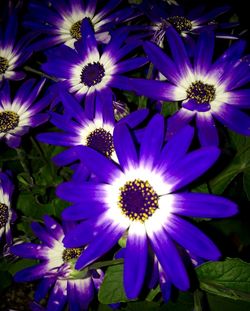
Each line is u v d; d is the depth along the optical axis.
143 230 0.16
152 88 0.19
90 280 0.21
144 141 0.17
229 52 0.19
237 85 0.19
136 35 0.22
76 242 0.16
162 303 0.22
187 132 0.16
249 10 0.39
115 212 0.17
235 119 0.18
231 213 0.15
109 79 0.21
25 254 0.22
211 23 0.24
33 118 0.23
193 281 0.19
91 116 0.21
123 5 0.28
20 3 0.28
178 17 0.24
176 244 0.19
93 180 0.20
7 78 0.24
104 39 0.24
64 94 0.21
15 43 0.25
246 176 0.22
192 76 0.19
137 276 0.15
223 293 0.19
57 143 0.21
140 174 0.17
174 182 0.16
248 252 0.24
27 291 0.29
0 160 0.24
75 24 0.26
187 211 0.16
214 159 0.15
